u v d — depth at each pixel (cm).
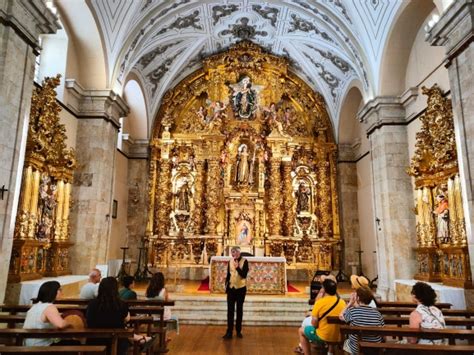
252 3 1413
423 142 1032
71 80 1106
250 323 925
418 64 1123
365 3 1145
